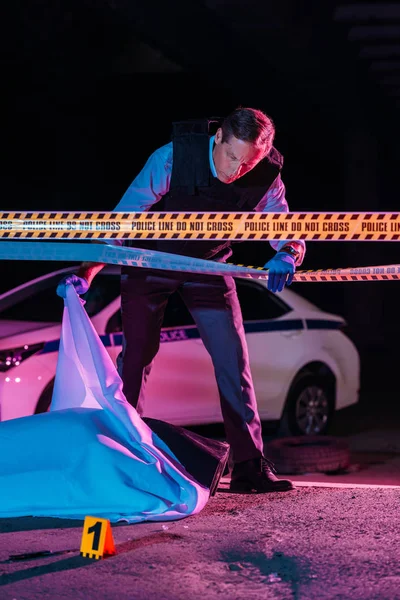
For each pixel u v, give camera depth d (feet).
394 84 88.28
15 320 33.12
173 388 34.30
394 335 101.30
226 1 65.31
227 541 16.20
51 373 31.24
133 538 16.37
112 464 17.43
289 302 38.99
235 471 20.38
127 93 112.47
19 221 19.20
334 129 105.50
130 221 18.98
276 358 37.60
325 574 14.42
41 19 98.27
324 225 18.78
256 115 17.92
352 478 33.14
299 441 35.17
